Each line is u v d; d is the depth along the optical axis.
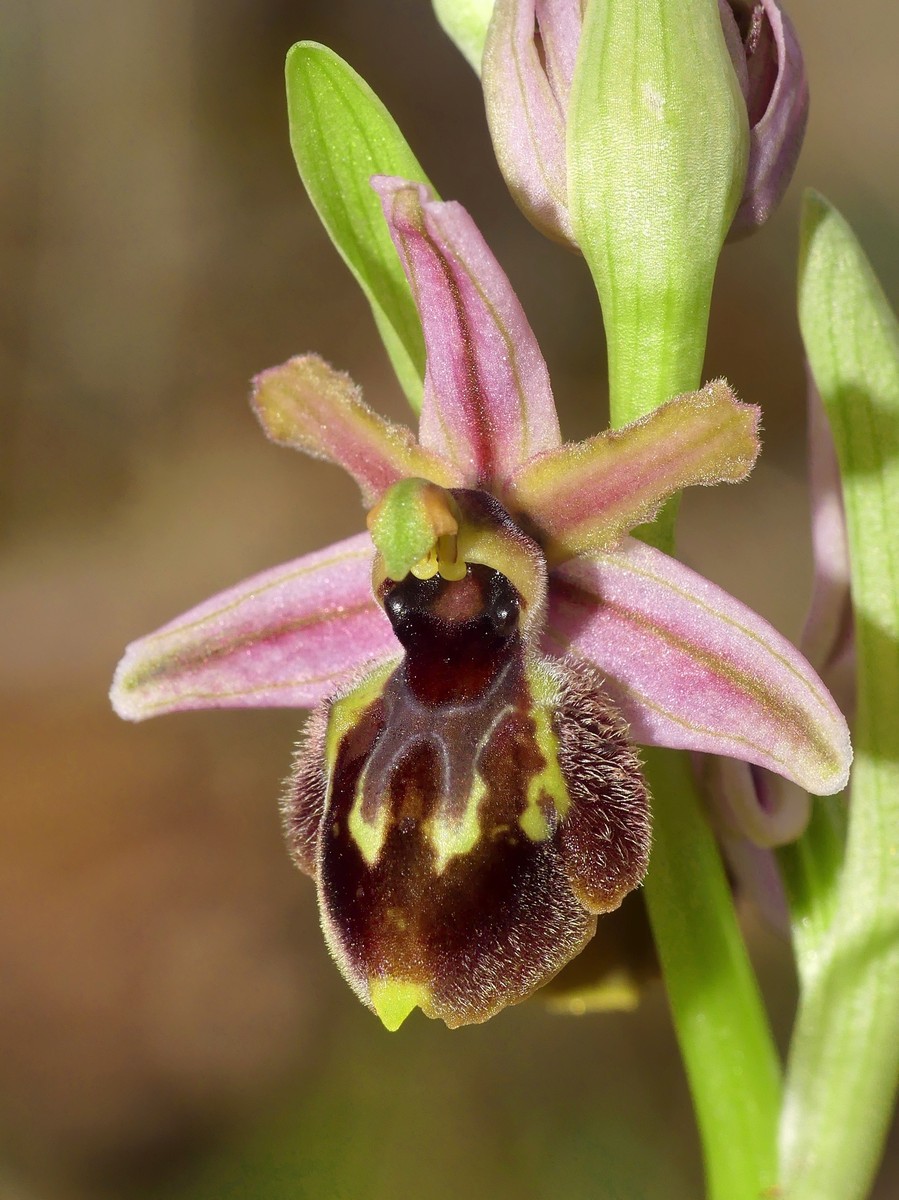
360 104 0.12
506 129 0.11
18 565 0.34
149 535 0.35
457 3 0.12
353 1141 0.22
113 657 0.31
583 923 0.11
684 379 0.11
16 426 0.36
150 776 0.27
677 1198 0.21
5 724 0.29
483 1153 0.21
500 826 0.11
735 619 0.11
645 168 0.11
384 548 0.11
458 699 0.11
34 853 0.26
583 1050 0.22
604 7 0.11
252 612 0.11
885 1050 0.12
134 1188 0.21
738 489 0.35
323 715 0.11
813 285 0.11
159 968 0.24
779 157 0.11
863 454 0.11
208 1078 0.22
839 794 0.12
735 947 0.12
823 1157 0.12
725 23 0.11
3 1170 0.21
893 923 0.11
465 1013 0.11
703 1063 0.12
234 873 0.25
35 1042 0.22
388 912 0.11
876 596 0.11
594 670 0.11
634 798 0.11
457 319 0.11
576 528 0.11
